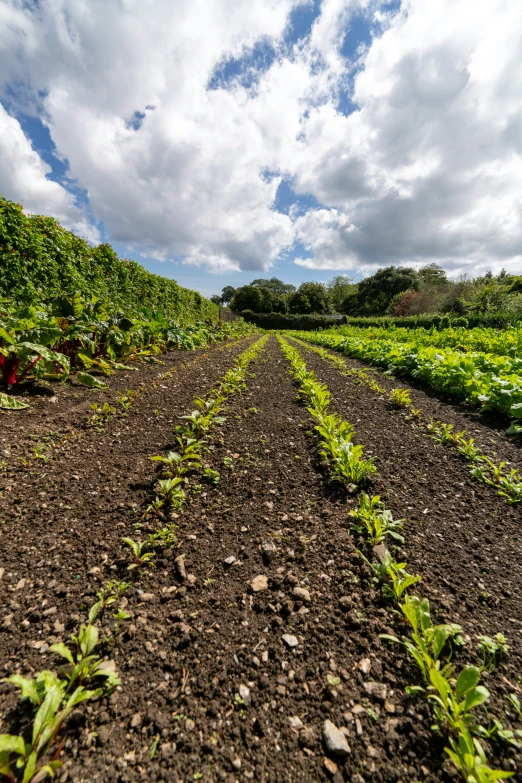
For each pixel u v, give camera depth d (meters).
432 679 1.19
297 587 1.77
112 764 1.04
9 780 0.91
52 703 1.07
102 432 3.51
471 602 1.66
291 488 2.77
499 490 2.64
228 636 1.50
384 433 3.96
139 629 1.51
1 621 1.49
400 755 1.09
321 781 1.02
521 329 11.49
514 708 1.21
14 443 3.03
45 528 2.10
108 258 9.38
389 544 2.06
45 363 4.64
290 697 1.26
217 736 1.13
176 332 9.33
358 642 1.47
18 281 5.97
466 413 4.68
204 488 2.71
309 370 8.45
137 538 2.08
